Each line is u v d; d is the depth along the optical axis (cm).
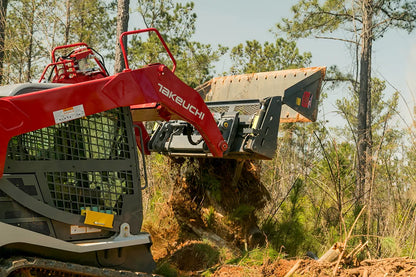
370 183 684
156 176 824
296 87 622
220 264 555
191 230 644
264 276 493
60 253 393
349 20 1538
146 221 669
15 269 345
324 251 631
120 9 1123
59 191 396
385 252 610
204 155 573
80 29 1570
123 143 439
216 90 744
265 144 573
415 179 675
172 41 1802
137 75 441
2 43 1048
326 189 726
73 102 397
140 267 440
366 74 1416
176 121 630
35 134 388
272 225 664
